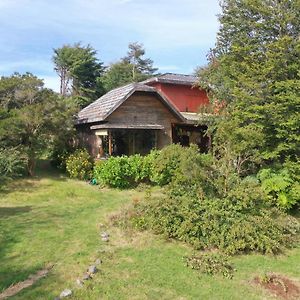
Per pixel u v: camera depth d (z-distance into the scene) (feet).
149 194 37.96
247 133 39.42
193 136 76.48
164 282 21.89
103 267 23.49
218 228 28.19
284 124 40.14
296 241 30.50
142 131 67.10
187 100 83.15
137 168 51.26
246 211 31.07
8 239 27.94
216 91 60.49
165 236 28.71
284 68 44.09
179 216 29.60
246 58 48.08
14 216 35.06
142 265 24.11
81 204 41.19
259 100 43.65
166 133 67.26
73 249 26.30
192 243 27.63
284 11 47.98
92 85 152.35
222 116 54.34
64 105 59.88
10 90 60.59
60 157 62.90
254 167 43.52
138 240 28.58
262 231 28.55
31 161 57.11
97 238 28.71
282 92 42.27
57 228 31.14
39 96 60.54
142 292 20.49
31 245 26.78
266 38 50.83
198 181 33.65
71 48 151.94
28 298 19.19
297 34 48.65
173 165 48.65
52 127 56.65
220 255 26.32
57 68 152.87
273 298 20.93
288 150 41.96
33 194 45.88
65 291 19.81
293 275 24.22
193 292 20.90
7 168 49.55
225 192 32.24
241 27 54.44
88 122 63.87
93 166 57.52
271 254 27.37
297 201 38.99
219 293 20.99
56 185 51.85
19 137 54.80
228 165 35.78
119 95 64.59
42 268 23.03
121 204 40.45
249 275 23.80
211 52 63.98
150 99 65.62
